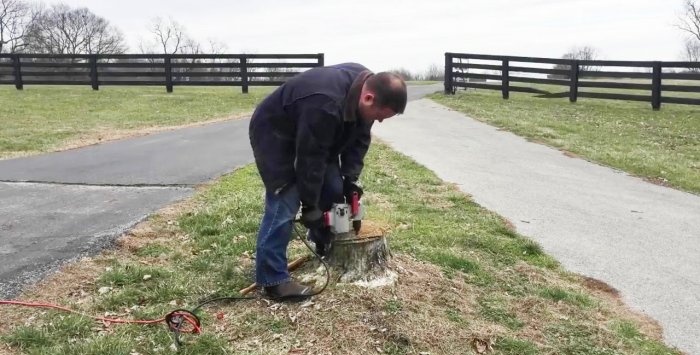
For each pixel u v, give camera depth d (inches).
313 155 109.7
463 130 437.4
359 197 132.2
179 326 117.2
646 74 612.1
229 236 171.8
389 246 158.4
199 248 163.8
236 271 147.1
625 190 274.7
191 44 2346.2
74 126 420.5
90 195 220.4
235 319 123.5
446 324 124.9
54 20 2329.0
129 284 138.5
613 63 628.1
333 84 108.4
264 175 119.7
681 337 135.5
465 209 222.5
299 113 108.9
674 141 420.8
